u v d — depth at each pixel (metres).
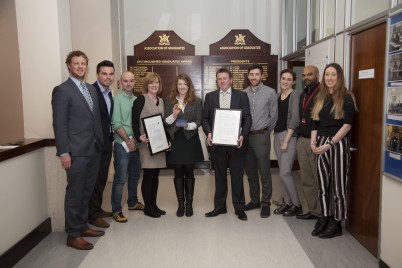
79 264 2.63
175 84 3.48
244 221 3.50
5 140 4.33
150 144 3.34
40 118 3.19
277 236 3.12
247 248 2.89
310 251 2.82
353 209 3.08
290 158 3.58
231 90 3.43
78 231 2.95
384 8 2.57
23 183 2.85
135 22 5.98
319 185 3.04
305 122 3.30
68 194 2.85
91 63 5.11
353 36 3.03
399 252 2.31
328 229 3.09
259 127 3.56
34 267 2.60
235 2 5.99
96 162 3.00
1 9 4.15
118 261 2.68
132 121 3.39
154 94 3.47
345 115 2.83
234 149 3.45
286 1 5.79
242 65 5.90
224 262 2.65
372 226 2.74
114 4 5.32
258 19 6.02
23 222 2.84
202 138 6.00
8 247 2.62
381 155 2.53
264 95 3.54
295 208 3.66
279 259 2.69
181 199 3.65
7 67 4.25
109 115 3.43
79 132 2.77
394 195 2.37
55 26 3.10
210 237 3.12
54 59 3.13
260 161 3.63
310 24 4.52
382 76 2.55
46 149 3.20
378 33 2.60
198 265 2.61
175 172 3.63
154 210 3.68
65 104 2.69
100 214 3.54
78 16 5.05
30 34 3.11
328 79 2.87
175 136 3.48
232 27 6.02
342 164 2.90
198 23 6.02
